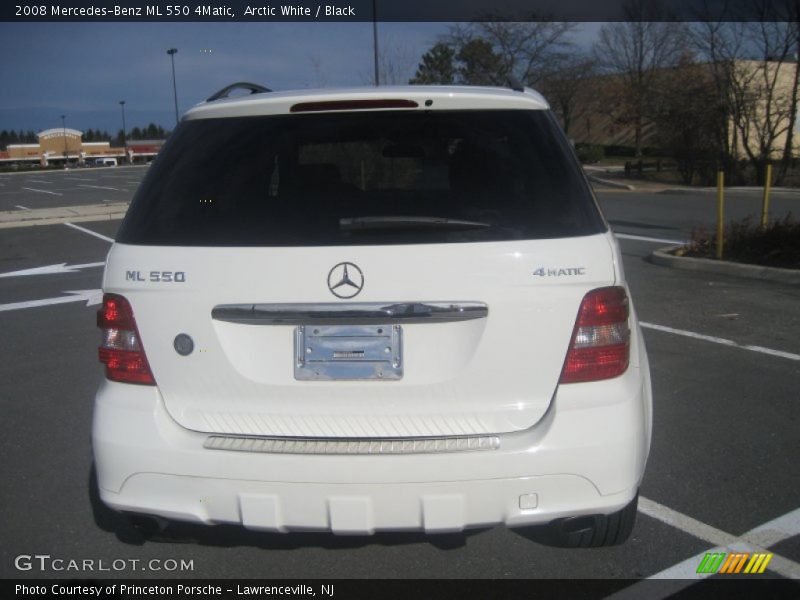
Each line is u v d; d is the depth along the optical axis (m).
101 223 18.47
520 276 2.72
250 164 3.02
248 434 2.83
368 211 2.84
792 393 5.46
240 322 2.79
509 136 3.00
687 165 29.23
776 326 7.29
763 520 3.71
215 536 3.62
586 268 2.76
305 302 2.74
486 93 3.07
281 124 3.08
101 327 2.97
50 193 33.50
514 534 3.59
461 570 3.33
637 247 12.65
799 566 3.33
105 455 2.87
